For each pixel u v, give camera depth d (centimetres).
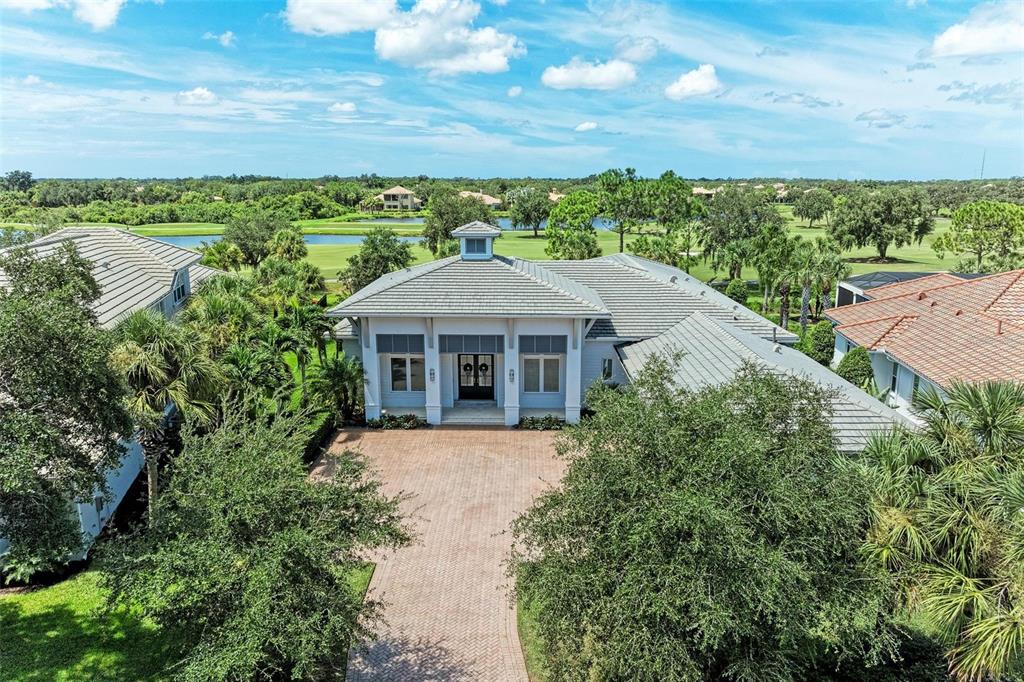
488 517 2189
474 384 3186
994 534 1117
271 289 4059
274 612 1080
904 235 9062
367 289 3148
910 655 1422
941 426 1355
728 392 1263
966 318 2941
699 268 8600
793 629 1031
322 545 1159
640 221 10006
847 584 1091
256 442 1292
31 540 1245
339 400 2905
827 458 1184
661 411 1194
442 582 1828
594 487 1137
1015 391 1352
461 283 2894
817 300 5388
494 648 1559
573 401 2916
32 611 1616
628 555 1082
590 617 1084
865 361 3027
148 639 1531
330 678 1434
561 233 7681
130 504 2158
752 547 1018
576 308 2770
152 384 1872
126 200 16738
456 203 8575
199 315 2700
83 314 1402
